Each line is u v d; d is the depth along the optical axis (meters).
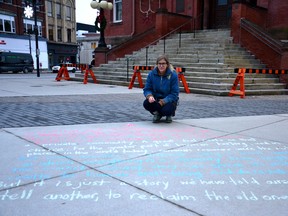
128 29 20.97
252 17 13.83
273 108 7.54
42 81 16.42
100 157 3.62
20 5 40.38
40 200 2.52
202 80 10.99
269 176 3.10
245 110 7.18
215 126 5.40
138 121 5.73
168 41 15.78
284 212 2.35
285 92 11.04
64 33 49.97
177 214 2.30
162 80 5.47
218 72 11.20
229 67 11.50
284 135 4.80
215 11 18.34
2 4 37.94
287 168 3.34
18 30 40.38
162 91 5.50
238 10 13.28
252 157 3.70
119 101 8.34
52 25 47.59
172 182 2.91
